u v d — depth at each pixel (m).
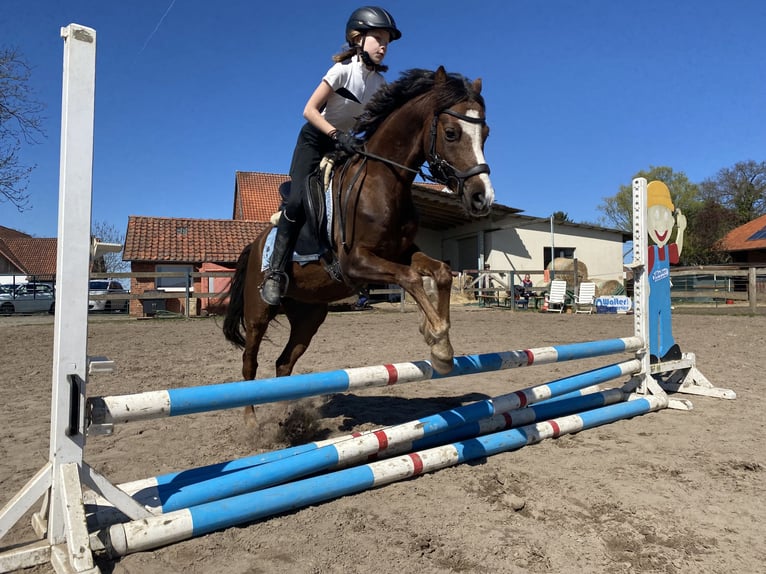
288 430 4.00
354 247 3.21
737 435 3.98
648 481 3.10
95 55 2.23
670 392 5.50
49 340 10.43
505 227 21.22
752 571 2.17
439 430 3.27
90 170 2.21
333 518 2.63
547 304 18.12
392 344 9.34
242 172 31.98
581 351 4.16
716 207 37.38
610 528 2.53
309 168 3.61
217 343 9.78
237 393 2.52
